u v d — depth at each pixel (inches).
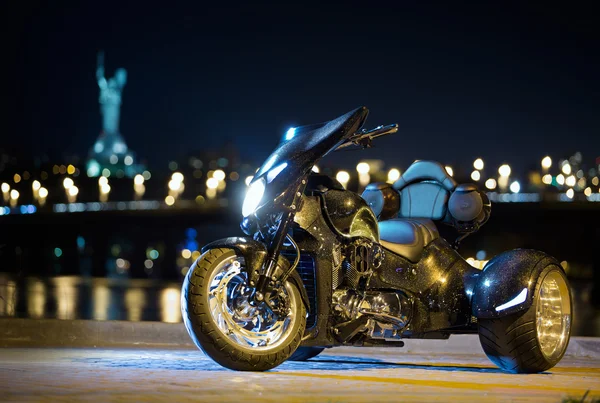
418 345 329.4
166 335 342.6
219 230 3814.0
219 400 154.8
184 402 152.3
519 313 230.5
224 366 202.1
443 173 254.8
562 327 239.5
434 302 240.7
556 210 2763.3
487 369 249.8
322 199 214.5
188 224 3725.4
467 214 249.3
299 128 219.5
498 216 2795.3
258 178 210.1
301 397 159.5
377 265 221.9
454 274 244.4
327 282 214.5
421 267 239.3
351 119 208.5
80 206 4015.8
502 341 231.6
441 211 253.9
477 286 235.8
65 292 1242.6
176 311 853.2
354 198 219.8
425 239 242.2
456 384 188.4
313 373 203.9
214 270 202.5
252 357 201.6
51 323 339.9
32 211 3870.6
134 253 4180.6
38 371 196.1
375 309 225.8
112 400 152.7
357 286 220.7
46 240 3809.1
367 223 222.2
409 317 234.4
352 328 219.0
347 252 216.8
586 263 2903.5
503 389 180.9
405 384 184.4
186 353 282.2
